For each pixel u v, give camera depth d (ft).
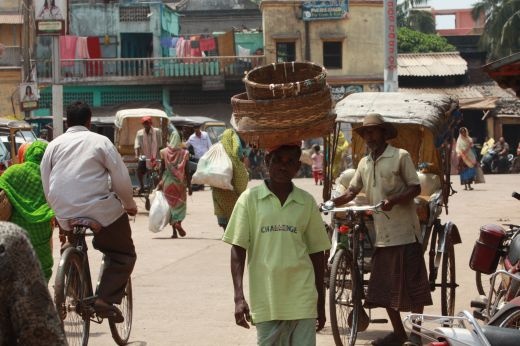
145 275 35.88
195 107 143.84
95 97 141.79
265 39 141.28
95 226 22.35
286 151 17.08
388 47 90.12
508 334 14.19
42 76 139.03
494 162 127.54
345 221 24.86
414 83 150.30
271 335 16.76
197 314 28.45
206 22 173.68
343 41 141.79
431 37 169.37
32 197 23.32
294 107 17.12
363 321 24.12
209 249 43.55
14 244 9.50
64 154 22.48
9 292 9.48
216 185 42.37
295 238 16.90
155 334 25.90
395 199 23.08
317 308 17.30
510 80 35.68
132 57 145.69
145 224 56.24
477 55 166.09
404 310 23.44
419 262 23.71
